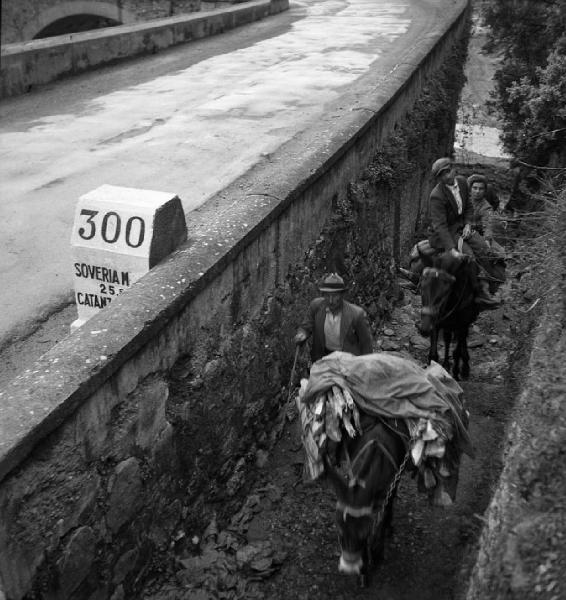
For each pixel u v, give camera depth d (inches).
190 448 239.5
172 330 218.7
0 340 244.1
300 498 278.4
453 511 263.1
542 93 516.1
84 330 193.3
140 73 636.7
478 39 1205.1
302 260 327.9
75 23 1179.3
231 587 235.3
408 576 241.3
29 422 161.0
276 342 307.9
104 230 229.8
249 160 390.3
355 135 371.6
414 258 415.2
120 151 414.0
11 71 554.3
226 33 867.4
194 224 302.0
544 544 153.2
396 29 836.6
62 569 179.3
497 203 443.8
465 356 364.5
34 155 411.8
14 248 304.7
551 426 181.2
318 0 1204.5
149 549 222.2
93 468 187.5
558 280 262.5
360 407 215.2
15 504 160.6
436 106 594.6
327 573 243.3
